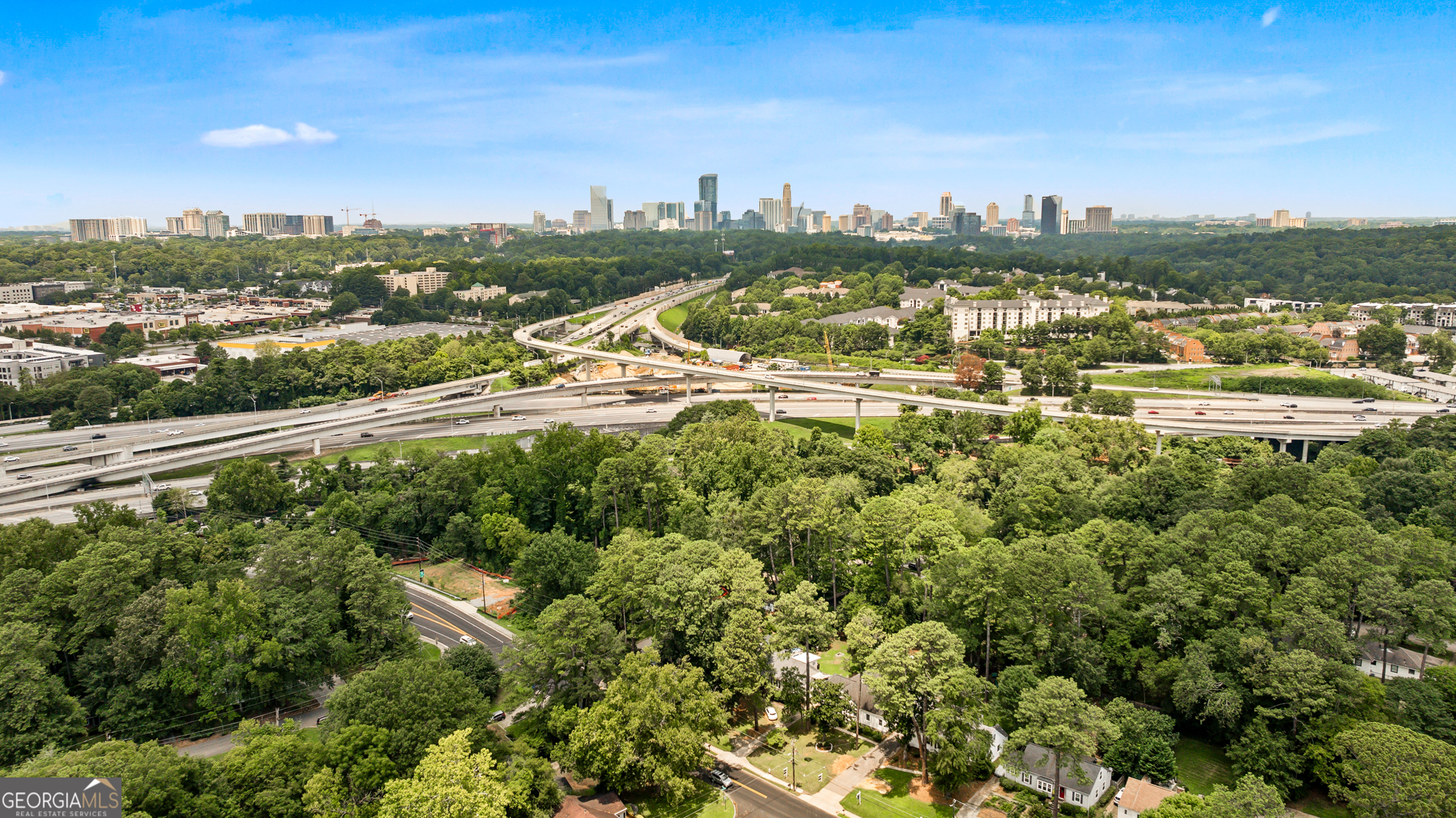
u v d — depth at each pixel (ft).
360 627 549.95
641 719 428.97
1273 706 460.14
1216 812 344.28
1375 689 455.22
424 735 404.77
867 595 610.24
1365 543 545.03
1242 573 510.58
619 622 592.60
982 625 536.01
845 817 430.20
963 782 458.91
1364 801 378.12
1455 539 652.48
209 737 496.23
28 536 594.65
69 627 513.04
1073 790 434.71
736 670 490.90
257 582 563.89
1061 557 524.11
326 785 372.17
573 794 446.19
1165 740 451.94
